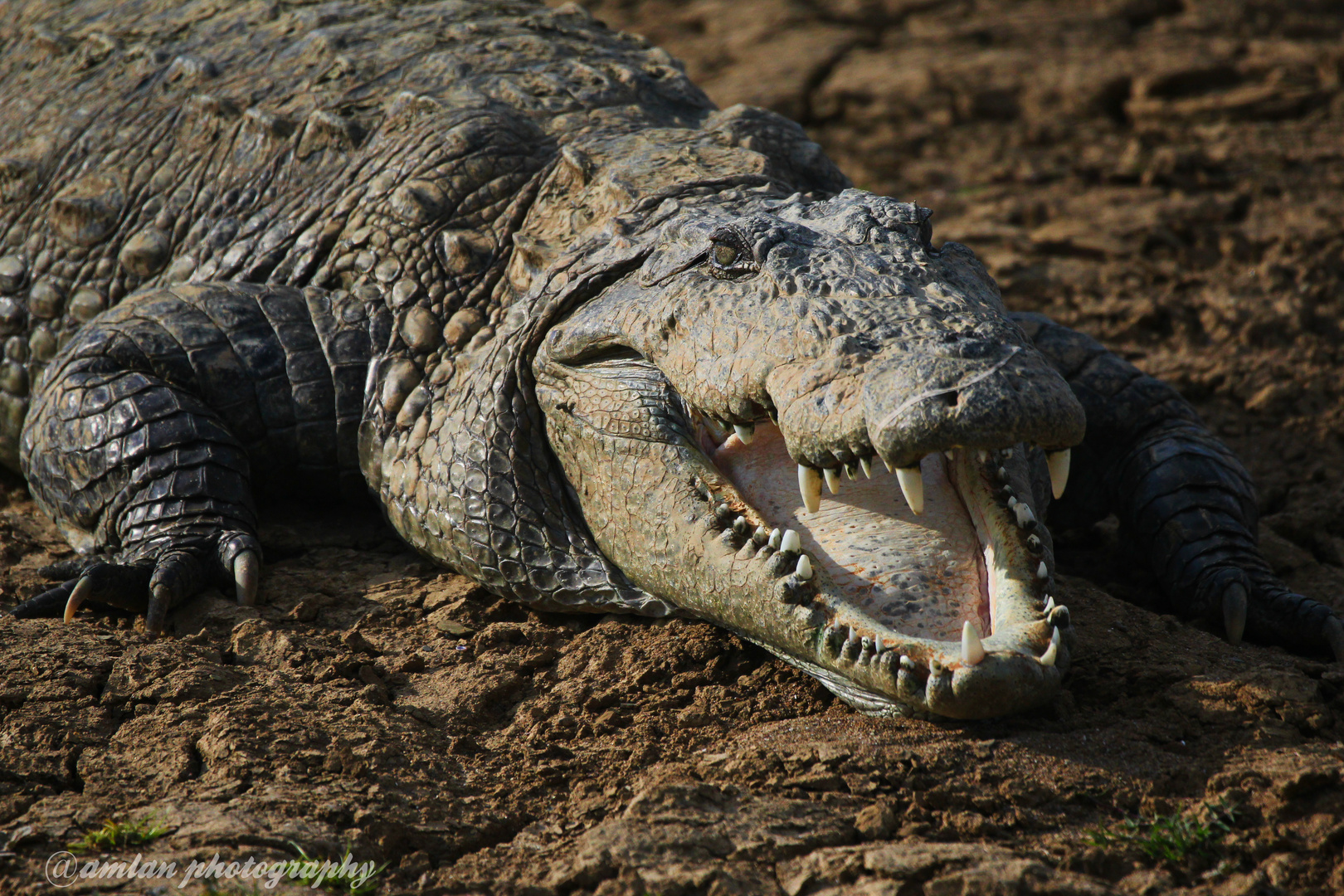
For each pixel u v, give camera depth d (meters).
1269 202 29.22
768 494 12.93
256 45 20.72
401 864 9.91
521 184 17.03
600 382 13.59
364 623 13.97
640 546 13.14
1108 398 16.33
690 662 12.98
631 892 9.29
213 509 14.96
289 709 11.91
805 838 9.93
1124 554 16.08
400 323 16.25
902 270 11.96
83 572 14.20
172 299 16.70
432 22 20.75
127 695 12.03
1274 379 21.27
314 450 16.23
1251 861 9.73
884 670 10.86
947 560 11.98
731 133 17.28
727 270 12.50
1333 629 13.20
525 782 11.04
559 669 13.06
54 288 19.12
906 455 10.20
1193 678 12.13
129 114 20.14
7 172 20.19
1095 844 9.83
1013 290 25.11
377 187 17.31
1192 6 44.00
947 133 36.03
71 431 15.55
